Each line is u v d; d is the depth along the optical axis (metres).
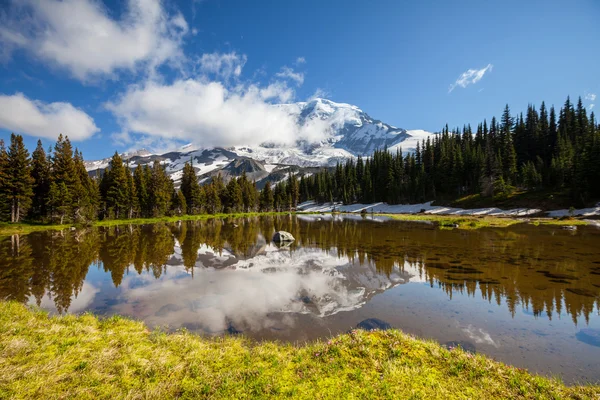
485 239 31.08
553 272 17.08
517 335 9.17
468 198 80.19
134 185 72.06
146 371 6.27
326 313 11.25
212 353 7.36
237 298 13.16
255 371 6.29
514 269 17.88
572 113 93.94
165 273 18.20
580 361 7.57
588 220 48.06
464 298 12.87
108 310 11.75
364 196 116.44
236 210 113.31
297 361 6.84
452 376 6.10
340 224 56.03
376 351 7.15
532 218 55.81
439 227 46.16
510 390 5.67
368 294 13.62
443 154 94.25
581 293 13.27
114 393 5.48
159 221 69.25
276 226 53.59
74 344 7.50
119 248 27.97
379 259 21.59
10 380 5.56
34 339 7.62
